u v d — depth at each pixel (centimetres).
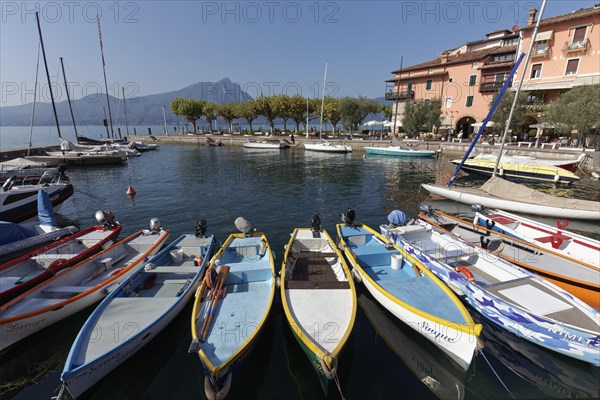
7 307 797
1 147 5581
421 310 789
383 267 1095
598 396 661
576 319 768
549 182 2534
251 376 709
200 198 2259
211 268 888
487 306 854
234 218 1800
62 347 795
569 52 3831
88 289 894
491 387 684
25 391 668
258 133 7612
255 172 3334
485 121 1859
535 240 1278
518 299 848
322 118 5978
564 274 1004
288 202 2134
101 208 2036
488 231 1302
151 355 766
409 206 2031
